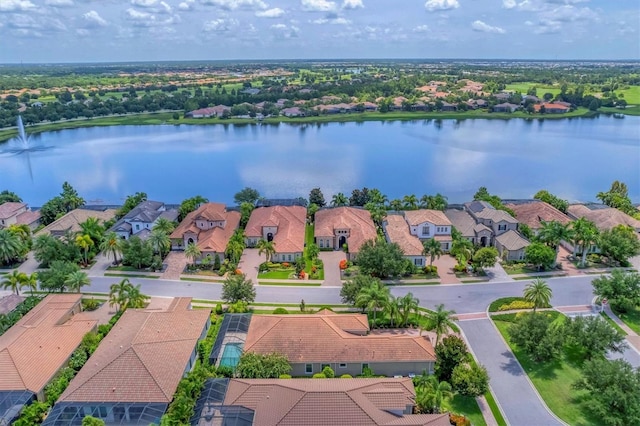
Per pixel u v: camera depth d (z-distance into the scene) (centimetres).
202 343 6825
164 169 19325
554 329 6762
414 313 8006
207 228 11181
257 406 5325
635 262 10062
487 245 10881
